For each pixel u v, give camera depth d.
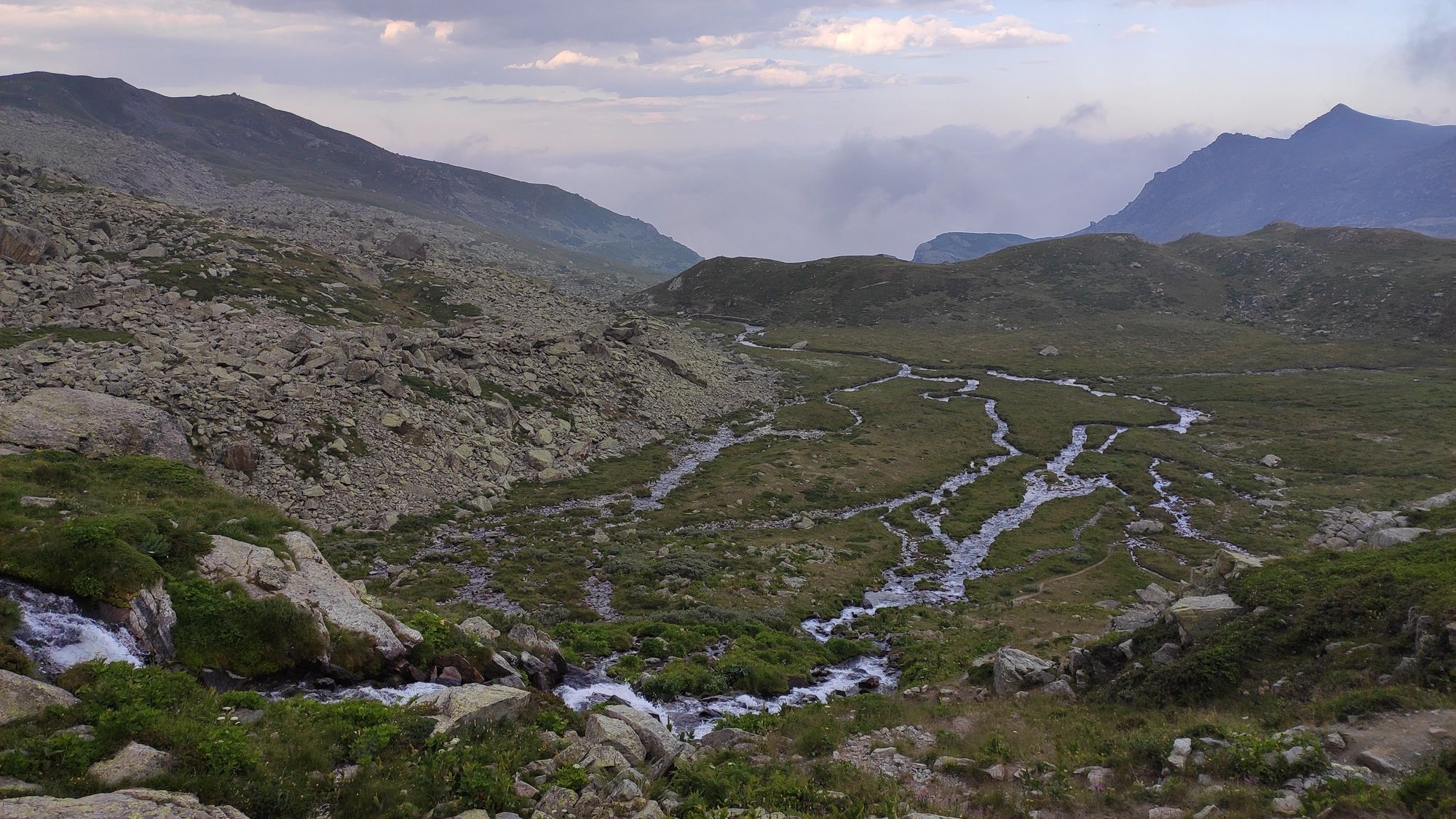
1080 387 146.75
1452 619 21.16
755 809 17.22
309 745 16.78
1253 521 72.44
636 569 51.44
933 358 168.88
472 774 16.38
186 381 59.84
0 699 15.54
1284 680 23.20
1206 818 15.89
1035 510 76.69
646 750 21.27
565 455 79.50
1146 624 32.94
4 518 21.78
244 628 22.45
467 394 81.06
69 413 44.28
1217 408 126.81
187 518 25.95
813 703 31.00
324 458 59.44
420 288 132.12
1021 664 30.56
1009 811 17.94
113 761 14.18
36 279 75.50
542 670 29.33
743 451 93.81
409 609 29.34
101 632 20.06
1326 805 15.43
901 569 58.09
